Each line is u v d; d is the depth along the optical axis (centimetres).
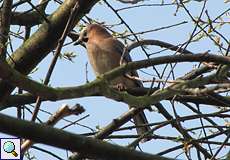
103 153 794
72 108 779
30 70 1138
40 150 1197
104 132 1194
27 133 762
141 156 809
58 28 1110
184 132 1141
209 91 889
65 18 1106
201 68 1122
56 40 1120
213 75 922
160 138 1189
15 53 1128
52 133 771
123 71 887
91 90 835
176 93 900
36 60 1128
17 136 762
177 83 908
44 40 1113
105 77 861
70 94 815
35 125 765
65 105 777
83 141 785
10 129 755
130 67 891
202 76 919
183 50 1051
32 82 790
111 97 859
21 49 1126
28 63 1125
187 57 915
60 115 779
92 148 789
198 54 919
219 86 885
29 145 820
